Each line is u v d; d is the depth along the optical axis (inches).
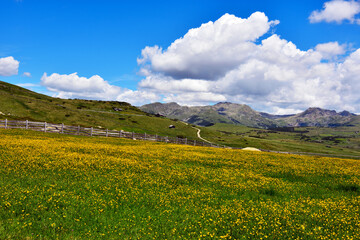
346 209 561.9
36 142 1261.1
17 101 5152.6
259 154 1696.6
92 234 392.5
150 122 7150.6
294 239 417.4
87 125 5049.2
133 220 454.0
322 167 1162.0
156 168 910.4
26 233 372.8
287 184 805.2
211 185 750.5
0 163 736.3
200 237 405.7
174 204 559.5
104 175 736.3
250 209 546.3
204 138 7022.6
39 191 548.4
